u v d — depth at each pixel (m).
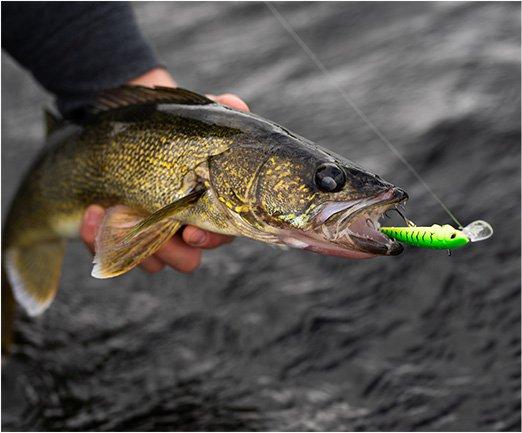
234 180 0.70
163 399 0.81
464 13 1.28
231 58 1.25
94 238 0.77
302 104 1.12
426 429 0.77
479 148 1.00
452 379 0.80
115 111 0.76
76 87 0.84
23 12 0.83
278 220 0.69
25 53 0.85
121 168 0.75
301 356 0.83
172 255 0.77
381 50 1.21
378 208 0.66
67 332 0.88
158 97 0.75
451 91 1.09
